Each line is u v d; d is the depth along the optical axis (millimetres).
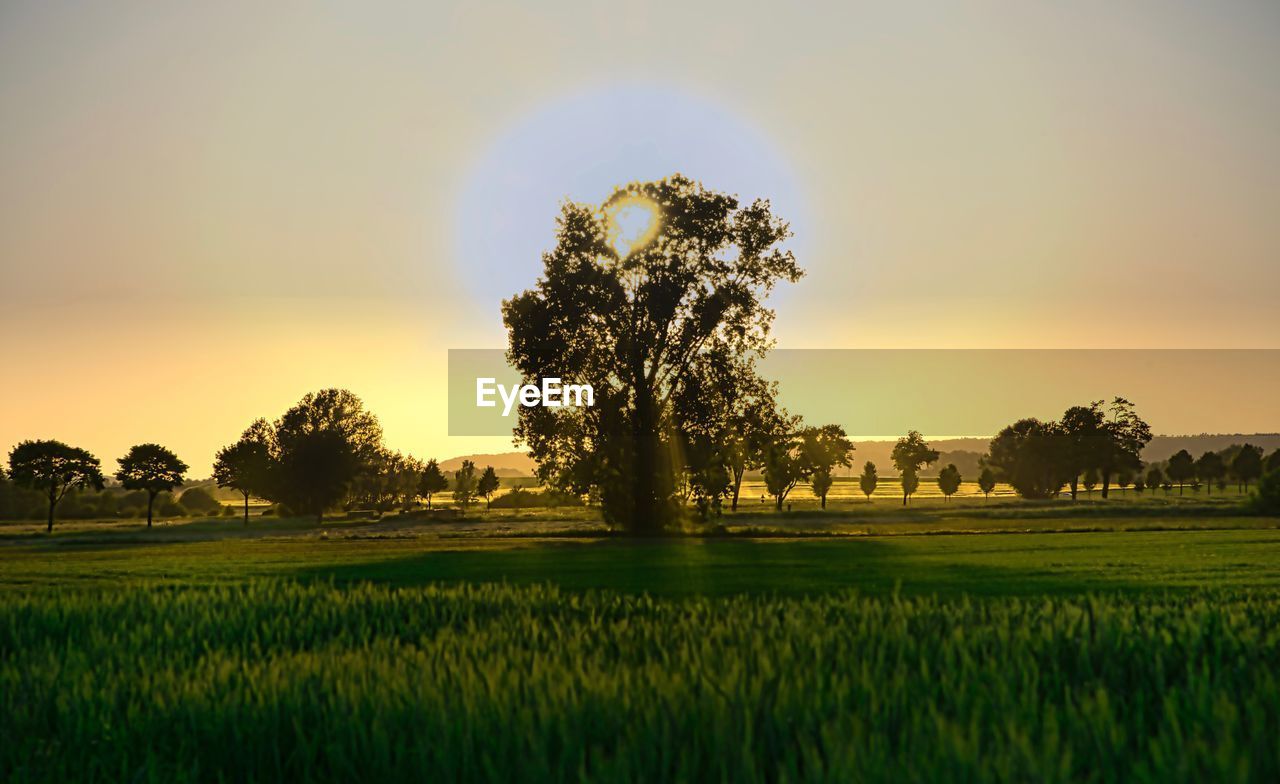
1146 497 156500
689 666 10461
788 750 6898
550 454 66312
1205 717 7844
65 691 10945
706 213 66312
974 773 6164
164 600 21297
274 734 8539
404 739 7941
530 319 65125
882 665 10461
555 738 7715
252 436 145750
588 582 32219
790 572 36062
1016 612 16453
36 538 80125
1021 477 176750
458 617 19031
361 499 171625
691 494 67750
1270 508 93312
